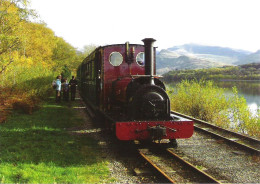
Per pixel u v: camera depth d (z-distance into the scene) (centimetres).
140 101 671
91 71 1220
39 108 1315
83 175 507
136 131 645
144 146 729
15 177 468
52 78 2295
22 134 795
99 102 954
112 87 855
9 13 1081
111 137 824
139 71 915
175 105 1625
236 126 1170
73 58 4456
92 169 543
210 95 1434
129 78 834
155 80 726
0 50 1112
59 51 3991
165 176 478
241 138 843
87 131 905
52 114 1198
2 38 1050
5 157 571
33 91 1412
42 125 946
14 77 1304
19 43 1175
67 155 621
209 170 553
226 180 498
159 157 631
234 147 733
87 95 1463
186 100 1523
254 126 1050
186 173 527
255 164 592
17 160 564
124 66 898
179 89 1594
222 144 767
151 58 700
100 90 916
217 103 1384
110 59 886
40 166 530
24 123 956
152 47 702
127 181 488
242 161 613
